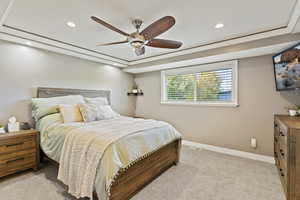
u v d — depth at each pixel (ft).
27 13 6.61
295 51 7.39
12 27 7.91
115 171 4.99
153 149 6.91
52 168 8.32
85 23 7.47
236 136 10.64
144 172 6.72
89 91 12.57
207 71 12.07
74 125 7.57
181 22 7.23
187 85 13.20
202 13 6.48
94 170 5.19
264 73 9.61
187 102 12.97
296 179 5.45
